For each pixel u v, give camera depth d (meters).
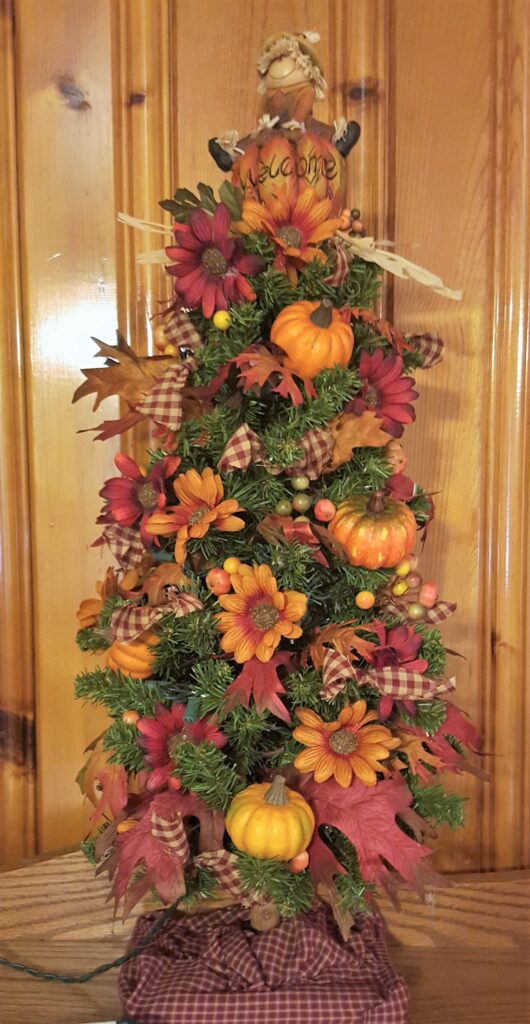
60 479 0.99
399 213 0.99
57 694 1.00
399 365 0.70
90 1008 0.84
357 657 0.69
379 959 0.76
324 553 0.69
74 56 0.95
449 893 0.93
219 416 0.66
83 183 0.96
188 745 0.64
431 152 0.98
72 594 1.00
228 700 0.63
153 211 0.96
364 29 0.96
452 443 1.01
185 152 0.97
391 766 0.71
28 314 0.97
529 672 1.03
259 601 0.64
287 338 0.64
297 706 0.70
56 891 0.91
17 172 0.96
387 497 0.70
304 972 0.72
